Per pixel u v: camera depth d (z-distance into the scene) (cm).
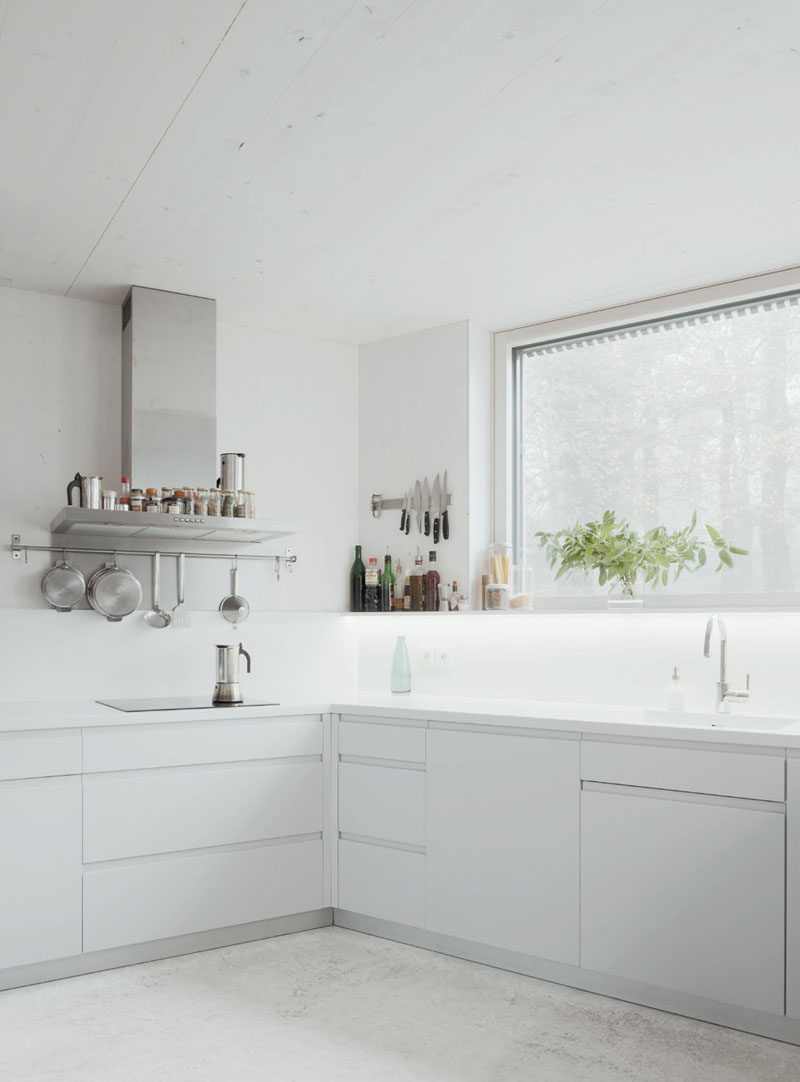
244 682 420
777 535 358
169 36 223
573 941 302
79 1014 285
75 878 316
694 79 239
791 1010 260
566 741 308
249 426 435
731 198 306
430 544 436
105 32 221
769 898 266
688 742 283
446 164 285
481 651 416
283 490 441
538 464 432
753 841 269
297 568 441
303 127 263
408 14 214
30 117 258
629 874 292
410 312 419
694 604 368
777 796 266
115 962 325
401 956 334
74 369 395
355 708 365
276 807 356
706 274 370
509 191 302
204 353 397
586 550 383
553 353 432
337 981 310
